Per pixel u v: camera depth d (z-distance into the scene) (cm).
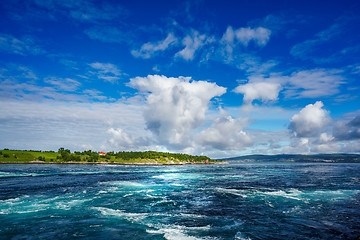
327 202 2553
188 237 1469
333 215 2008
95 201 2572
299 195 2998
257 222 1805
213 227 1675
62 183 4253
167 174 7169
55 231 1562
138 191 3362
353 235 1524
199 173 7669
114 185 4066
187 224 1744
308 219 1889
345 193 3139
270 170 9625
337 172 7900
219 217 1945
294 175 6500
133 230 1597
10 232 1538
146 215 1997
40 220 1816
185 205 2416
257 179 5303
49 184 4078
